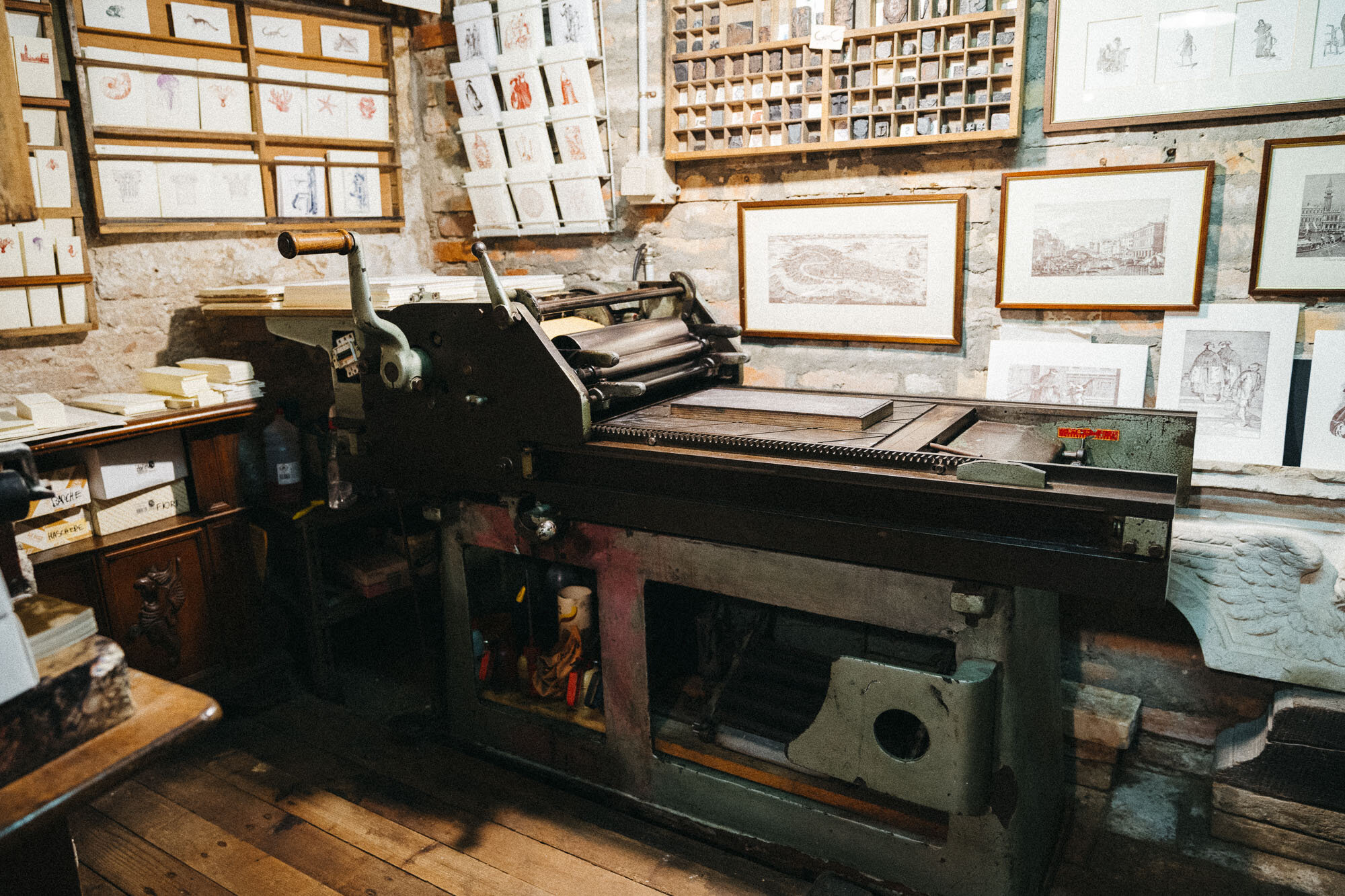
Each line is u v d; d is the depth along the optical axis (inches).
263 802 85.2
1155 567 52.9
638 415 79.9
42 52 92.0
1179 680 90.4
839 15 94.5
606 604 79.3
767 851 75.9
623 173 109.6
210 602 100.2
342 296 91.3
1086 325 89.5
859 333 100.9
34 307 94.8
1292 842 78.1
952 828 66.5
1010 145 89.6
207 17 105.6
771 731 79.9
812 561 67.4
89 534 91.6
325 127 118.0
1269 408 82.2
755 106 101.7
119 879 74.9
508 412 75.7
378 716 102.7
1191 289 83.5
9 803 34.0
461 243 130.1
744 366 110.1
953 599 60.8
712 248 108.7
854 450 62.9
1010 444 68.8
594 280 110.3
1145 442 71.7
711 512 69.1
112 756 37.4
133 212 101.8
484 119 118.1
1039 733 71.4
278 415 109.7
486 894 72.6
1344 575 77.2
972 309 95.0
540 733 87.9
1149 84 81.5
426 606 96.4
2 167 61.2
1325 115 75.9
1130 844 80.4
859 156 97.3
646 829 80.7
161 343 107.4
